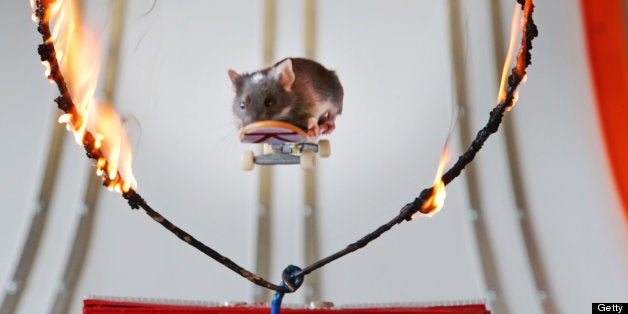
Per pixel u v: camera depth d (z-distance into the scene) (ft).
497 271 3.45
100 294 3.40
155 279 3.45
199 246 2.40
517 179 3.56
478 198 3.56
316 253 3.53
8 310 3.33
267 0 3.82
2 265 3.41
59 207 3.51
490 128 2.37
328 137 3.68
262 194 3.61
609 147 3.57
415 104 3.70
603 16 3.71
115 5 3.75
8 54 3.64
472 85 3.70
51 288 3.38
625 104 3.60
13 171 3.53
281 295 2.42
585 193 3.52
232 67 3.75
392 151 3.66
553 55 3.69
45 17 2.37
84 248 3.46
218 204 3.59
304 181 3.63
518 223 3.51
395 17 3.80
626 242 3.44
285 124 2.78
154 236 3.51
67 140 3.58
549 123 3.62
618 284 3.38
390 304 2.82
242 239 3.55
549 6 3.75
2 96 3.60
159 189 3.59
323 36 3.79
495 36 3.74
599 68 3.66
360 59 3.76
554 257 3.45
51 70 2.36
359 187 3.63
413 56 3.76
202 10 3.80
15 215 3.48
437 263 3.49
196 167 3.63
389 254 3.52
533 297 3.40
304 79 2.84
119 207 3.53
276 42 3.79
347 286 3.49
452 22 3.77
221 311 2.67
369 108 3.71
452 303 2.84
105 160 2.38
